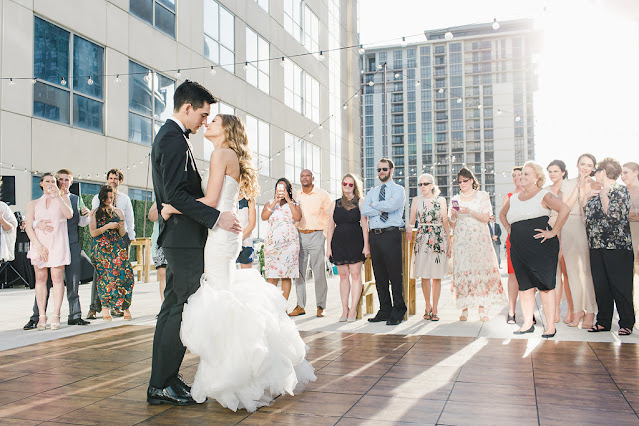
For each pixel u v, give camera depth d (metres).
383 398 2.89
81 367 3.70
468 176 5.74
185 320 2.80
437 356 3.95
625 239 4.76
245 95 19.59
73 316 5.63
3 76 10.62
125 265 5.92
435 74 115.12
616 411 2.64
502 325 5.48
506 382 3.20
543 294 4.75
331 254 5.97
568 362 3.71
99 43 13.07
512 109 111.50
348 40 33.22
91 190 12.84
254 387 2.73
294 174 23.91
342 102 31.53
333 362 3.78
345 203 5.93
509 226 5.64
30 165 11.19
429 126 114.62
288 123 23.30
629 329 4.79
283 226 6.24
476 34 114.50
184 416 2.65
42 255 5.28
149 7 14.77
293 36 24.12
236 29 19.11
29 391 3.10
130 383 3.29
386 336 4.85
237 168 3.06
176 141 2.88
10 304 7.76
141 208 13.52
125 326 5.51
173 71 15.74
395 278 5.65
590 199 4.91
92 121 12.91
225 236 2.95
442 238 5.84
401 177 115.12
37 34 11.40
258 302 2.90
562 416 2.56
